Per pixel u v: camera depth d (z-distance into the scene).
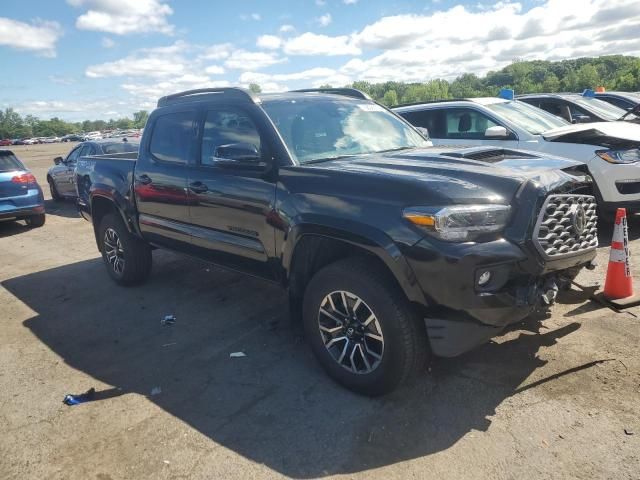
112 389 3.62
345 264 3.20
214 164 4.27
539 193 2.96
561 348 3.66
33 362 4.11
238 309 4.98
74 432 3.12
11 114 174.50
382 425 2.99
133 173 5.24
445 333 2.89
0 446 3.02
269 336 4.31
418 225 2.84
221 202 4.10
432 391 3.28
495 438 2.80
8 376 3.89
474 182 3.02
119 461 2.83
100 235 6.07
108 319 4.95
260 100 4.08
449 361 3.62
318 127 4.05
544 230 2.99
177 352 4.14
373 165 3.43
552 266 3.02
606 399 3.04
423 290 2.85
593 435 2.75
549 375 3.34
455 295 2.79
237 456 2.81
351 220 3.08
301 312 3.87
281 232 3.58
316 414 3.15
